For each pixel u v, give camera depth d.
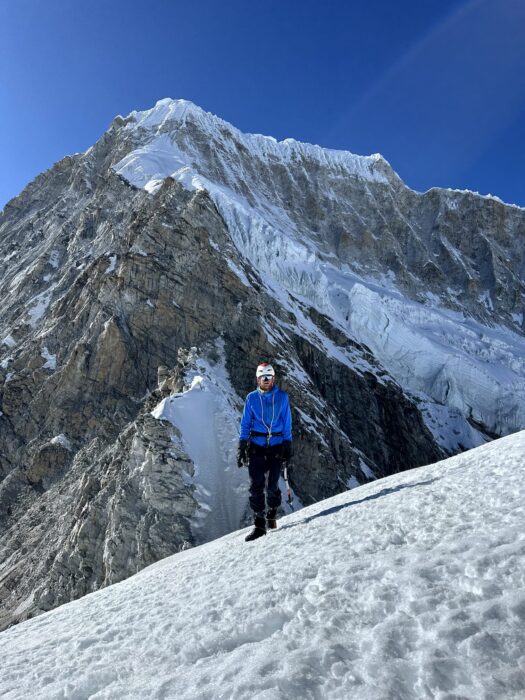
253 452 6.37
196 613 3.31
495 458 6.27
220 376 32.75
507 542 2.85
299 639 2.41
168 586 4.81
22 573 23.69
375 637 2.19
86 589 18.72
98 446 31.17
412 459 41.78
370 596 2.63
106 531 18.83
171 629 3.15
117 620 3.95
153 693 2.32
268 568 3.90
